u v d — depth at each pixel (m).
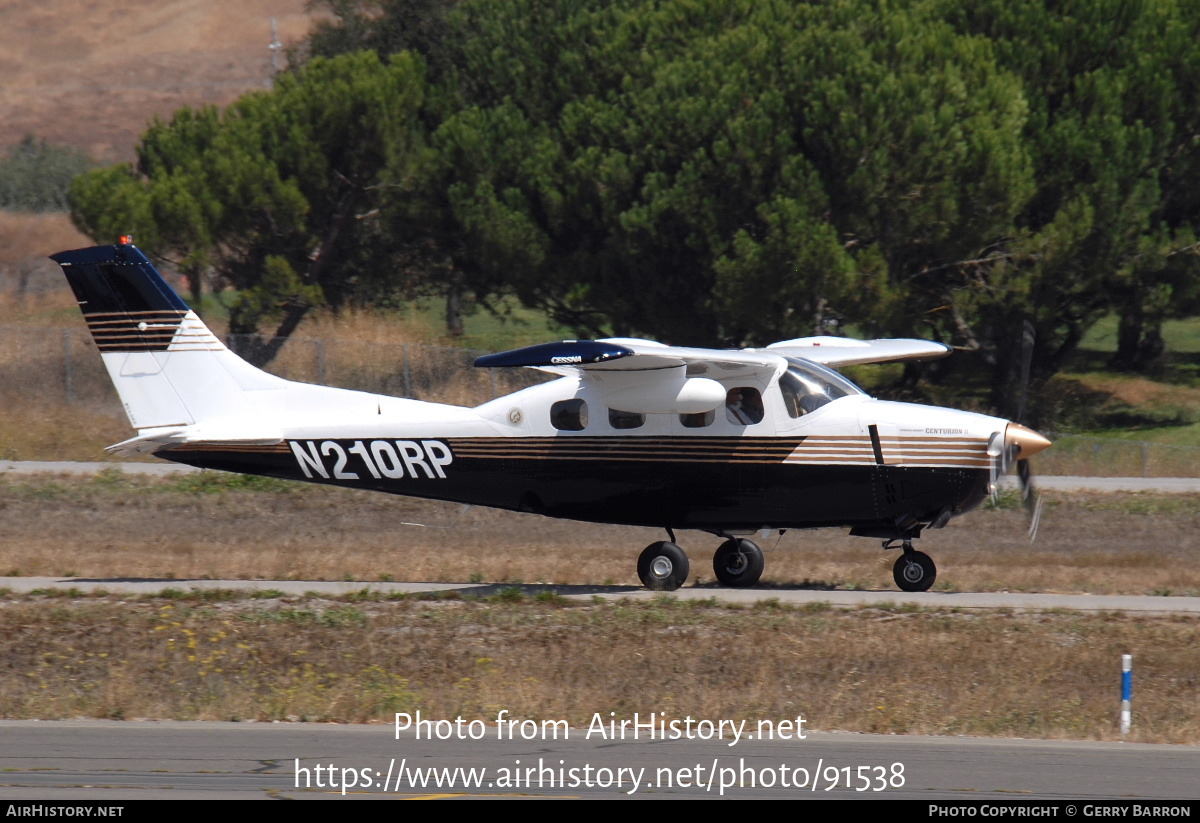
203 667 39.62
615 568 57.66
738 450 49.41
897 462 48.59
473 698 36.03
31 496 78.50
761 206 95.62
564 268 109.81
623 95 108.81
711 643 41.75
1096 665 39.34
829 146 96.75
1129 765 29.03
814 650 40.78
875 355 56.88
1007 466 48.47
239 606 47.41
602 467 50.53
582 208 106.50
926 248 103.75
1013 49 107.69
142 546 64.19
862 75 96.62
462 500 52.72
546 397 51.06
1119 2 107.94
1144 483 86.06
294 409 53.25
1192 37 112.44
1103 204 102.25
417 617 45.53
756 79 100.62
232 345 109.88
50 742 30.69
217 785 26.83
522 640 42.78
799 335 99.12
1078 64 108.31
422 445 52.03
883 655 40.19
